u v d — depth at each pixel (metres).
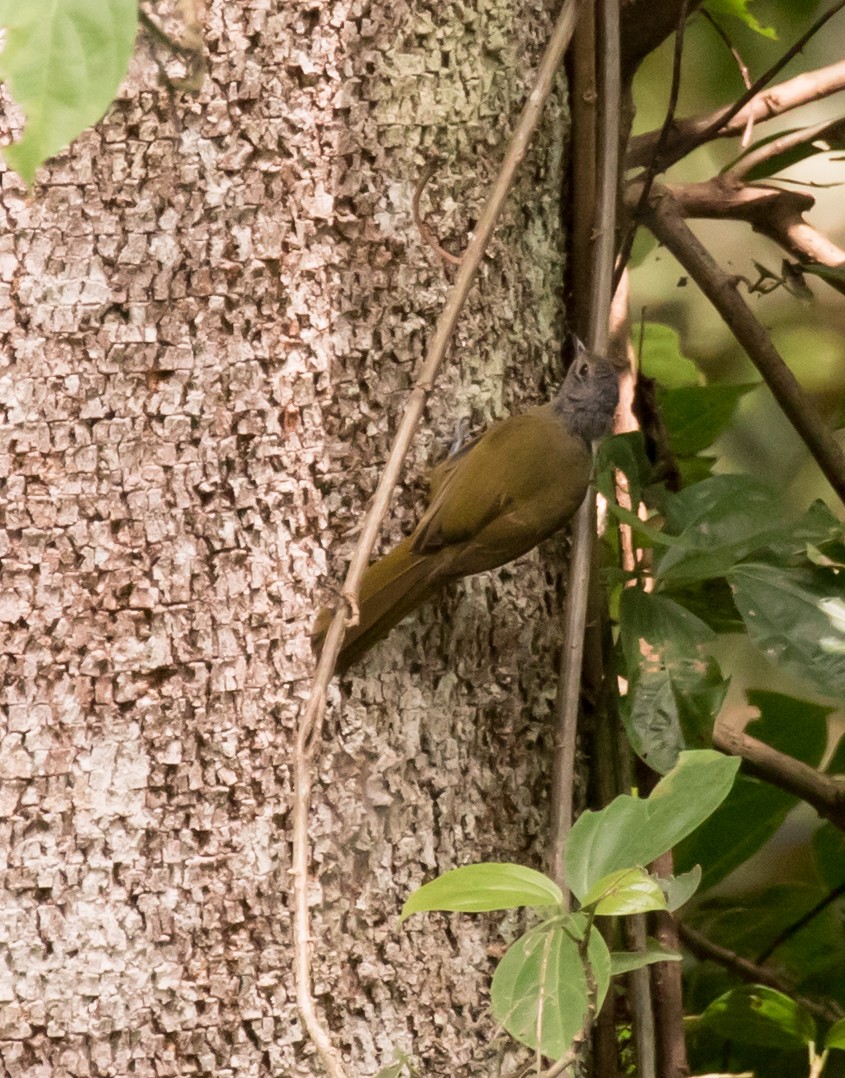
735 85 9.90
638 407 6.97
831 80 7.29
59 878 4.65
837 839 7.54
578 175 5.82
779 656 5.63
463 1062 4.96
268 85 4.82
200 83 4.34
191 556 4.77
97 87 2.82
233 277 4.81
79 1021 4.62
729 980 7.20
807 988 7.55
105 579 4.72
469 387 5.34
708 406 7.79
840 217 11.90
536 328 5.65
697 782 3.96
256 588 4.80
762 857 10.22
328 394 4.91
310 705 4.35
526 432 5.44
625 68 6.40
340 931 4.84
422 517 5.19
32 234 4.72
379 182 4.99
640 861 3.88
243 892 4.73
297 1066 4.72
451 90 5.12
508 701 5.38
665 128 6.29
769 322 11.09
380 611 4.98
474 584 5.36
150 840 4.70
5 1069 4.60
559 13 5.62
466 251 4.92
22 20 2.81
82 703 4.70
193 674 4.75
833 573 5.81
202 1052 4.67
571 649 5.38
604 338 5.78
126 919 4.66
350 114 4.94
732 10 7.41
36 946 4.62
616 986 5.88
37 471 4.72
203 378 4.79
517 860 5.30
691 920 7.62
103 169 4.75
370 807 4.97
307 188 4.88
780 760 6.69
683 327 10.85
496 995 3.75
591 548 5.64
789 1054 6.84
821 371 10.76
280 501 4.84
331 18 4.91
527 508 5.32
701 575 5.79
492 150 5.27
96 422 4.73
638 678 5.59
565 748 5.26
